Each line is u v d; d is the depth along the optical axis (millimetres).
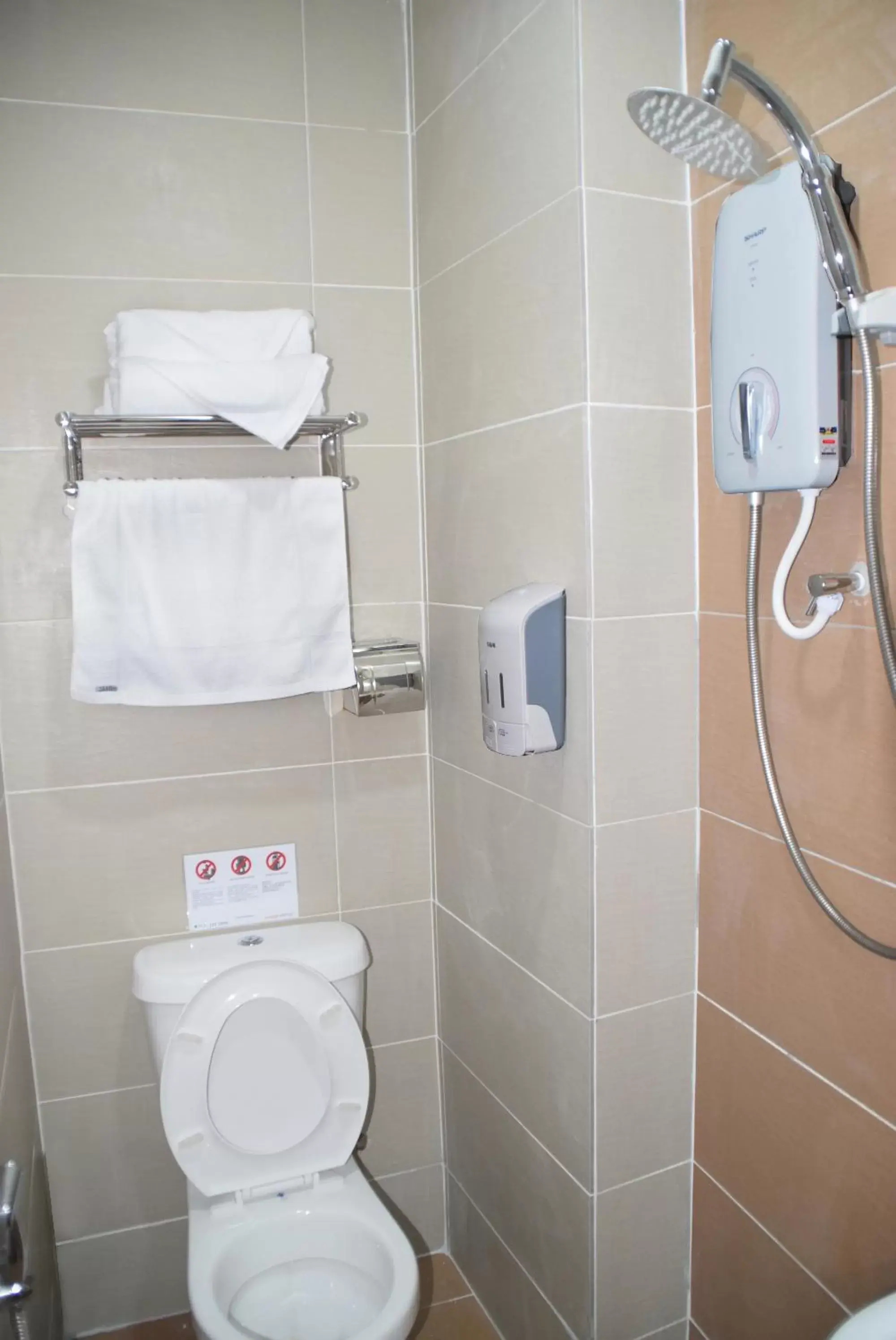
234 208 1682
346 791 1863
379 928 1926
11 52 1553
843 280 968
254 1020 1622
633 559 1324
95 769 1712
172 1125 1585
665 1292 1536
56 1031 1743
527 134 1350
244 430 1599
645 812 1387
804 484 1071
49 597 1654
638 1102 1453
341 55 1709
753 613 1162
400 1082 1987
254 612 1642
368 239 1759
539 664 1352
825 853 1191
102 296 1630
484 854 1692
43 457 1629
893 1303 859
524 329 1402
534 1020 1569
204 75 1644
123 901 1754
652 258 1286
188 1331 1828
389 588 1849
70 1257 1804
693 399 1341
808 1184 1266
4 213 1573
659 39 1265
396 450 1820
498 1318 1816
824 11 1065
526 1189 1656
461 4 1515
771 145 1172
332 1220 1579
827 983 1208
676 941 1442
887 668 993
